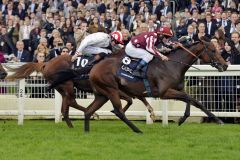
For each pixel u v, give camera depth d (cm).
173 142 1772
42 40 2659
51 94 2364
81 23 2880
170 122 2341
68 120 2139
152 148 1681
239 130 2023
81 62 2059
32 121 2400
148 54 1923
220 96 2216
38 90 2362
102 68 1934
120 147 1698
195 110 2247
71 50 2495
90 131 2011
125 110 2114
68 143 1762
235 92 2205
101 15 3067
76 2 3372
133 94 1947
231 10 2859
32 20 3281
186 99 1920
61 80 2081
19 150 1673
